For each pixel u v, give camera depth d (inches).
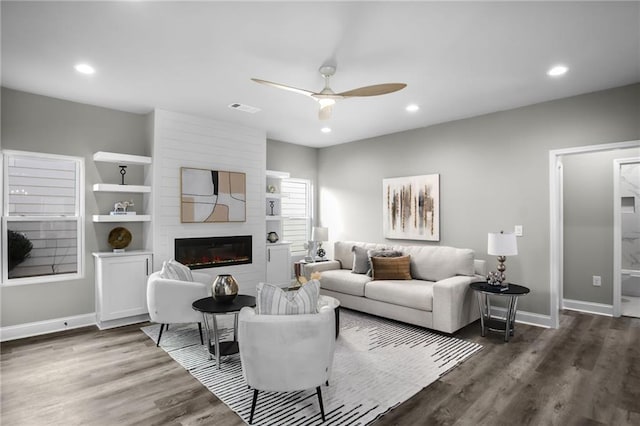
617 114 140.6
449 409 90.6
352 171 242.4
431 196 198.2
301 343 83.3
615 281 172.1
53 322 152.0
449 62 119.0
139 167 177.2
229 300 122.0
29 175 150.0
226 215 193.2
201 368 114.8
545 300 158.1
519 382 104.9
